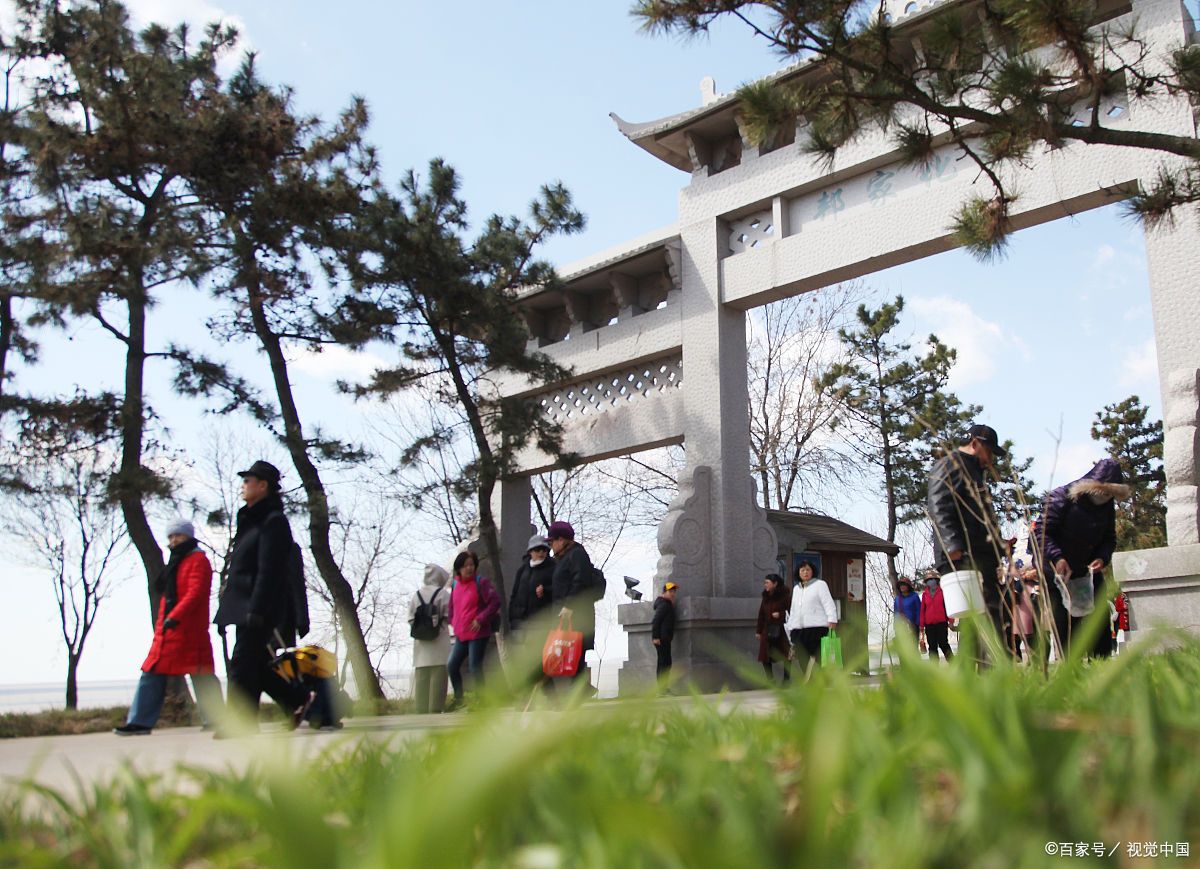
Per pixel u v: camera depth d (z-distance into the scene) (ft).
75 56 44.21
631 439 53.31
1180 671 7.73
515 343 52.19
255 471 22.58
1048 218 38.68
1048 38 21.52
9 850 4.01
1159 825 3.01
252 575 21.75
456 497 52.75
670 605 44.83
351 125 49.96
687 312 50.65
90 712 36.83
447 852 1.80
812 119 25.73
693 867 2.12
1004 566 14.29
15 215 44.42
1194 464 32.68
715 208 49.88
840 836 3.12
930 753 4.16
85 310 43.34
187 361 46.75
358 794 5.75
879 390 96.73
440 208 52.90
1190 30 35.27
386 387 52.44
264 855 3.70
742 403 49.96
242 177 45.73
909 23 35.06
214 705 3.10
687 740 6.87
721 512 48.42
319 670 21.24
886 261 43.75
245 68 48.11
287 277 49.32
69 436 46.03
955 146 41.19
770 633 41.24
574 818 3.24
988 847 3.00
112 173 45.75
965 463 19.17
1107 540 20.85
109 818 4.86
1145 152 35.94
